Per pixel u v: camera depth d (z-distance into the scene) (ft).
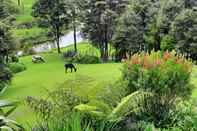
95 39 215.31
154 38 187.11
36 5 233.96
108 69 141.69
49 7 228.22
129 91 44.04
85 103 34.94
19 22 308.81
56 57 216.13
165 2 185.26
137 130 32.09
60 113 31.81
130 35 189.26
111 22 209.26
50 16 229.04
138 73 46.03
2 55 135.13
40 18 242.37
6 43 140.46
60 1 226.17
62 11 226.79
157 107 42.14
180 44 160.15
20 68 165.17
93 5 208.33
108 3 207.00
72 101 34.30
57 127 19.49
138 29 190.29
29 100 35.14
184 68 45.96
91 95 36.06
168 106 43.42
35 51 253.24
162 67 45.70
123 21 191.83
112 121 28.30
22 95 105.40
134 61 47.09
